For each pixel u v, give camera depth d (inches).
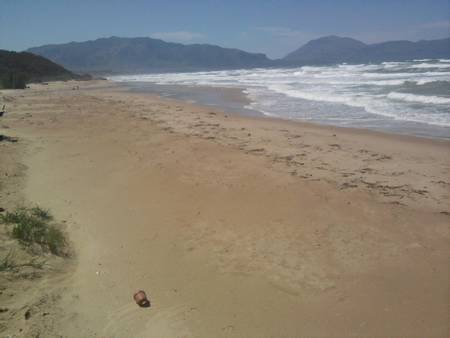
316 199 243.0
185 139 412.5
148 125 505.7
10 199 239.5
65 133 456.8
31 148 376.8
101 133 455.5
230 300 150.9
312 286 158.9
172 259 181.0
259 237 200.1
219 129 476.7
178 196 255.4
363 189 261.6
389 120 518.9
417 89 783.7
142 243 195.8
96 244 193.3
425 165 318.3
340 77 1386.6
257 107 717.3
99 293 152.9
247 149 371.2
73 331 130.2
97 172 305.4
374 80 1105.4
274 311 144.4
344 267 171.5
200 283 162.2
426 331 132.9
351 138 421.7
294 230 205.9
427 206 234.4
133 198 253.9
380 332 133.0
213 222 217.9
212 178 285.7
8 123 514.3
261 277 165.6
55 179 287.4
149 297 152.2
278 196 249.1
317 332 133.5
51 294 146.7
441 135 421.4
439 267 169.2
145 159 337.7
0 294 138.1
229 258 181.2
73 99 898.1
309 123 523.8
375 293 153.4
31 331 125.0
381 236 197.5
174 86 1455.5
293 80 1438.2
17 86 1326.3
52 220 214.7
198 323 138.1
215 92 1093.8
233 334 132.7
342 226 208.7
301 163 323.3
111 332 132.3
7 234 180.2
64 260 174.7
